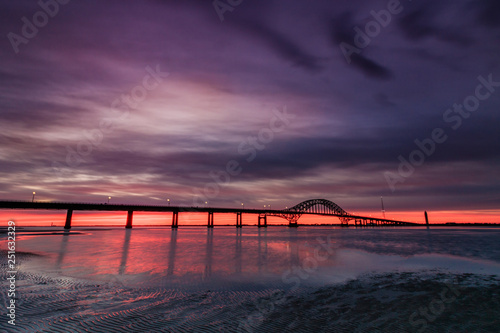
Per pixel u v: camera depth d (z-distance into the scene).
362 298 10.62
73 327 6.95
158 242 43.00
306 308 9.16
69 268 16.80
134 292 11.02
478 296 11.15
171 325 7.30
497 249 33.81
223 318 7.97
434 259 23.80
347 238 61.91
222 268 17.64
